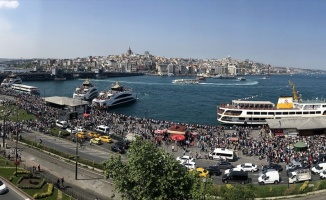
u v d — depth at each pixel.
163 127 127.62
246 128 136.50
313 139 108.94
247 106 160.00
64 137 108.25
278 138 112.56
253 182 68.94
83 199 59.19
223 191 50.34
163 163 42.69
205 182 43.62
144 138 107.06
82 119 137.25
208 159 88.00
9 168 73.62
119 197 61.06
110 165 45.06
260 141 106.12
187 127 124.62
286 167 76.81
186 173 42.94
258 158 89.19
